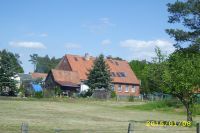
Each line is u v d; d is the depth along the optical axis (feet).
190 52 176.24
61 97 258.78
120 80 355.77
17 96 259.60
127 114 157.07
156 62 121.19
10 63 266.57
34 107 164.04
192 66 115.03
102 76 293.23
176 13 186.09
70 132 82.48
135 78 370.12
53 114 132.67
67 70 341.41
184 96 116.06
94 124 104.22
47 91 262.47
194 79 113.91
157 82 120.67
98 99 268.41
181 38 182.60
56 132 73.31
